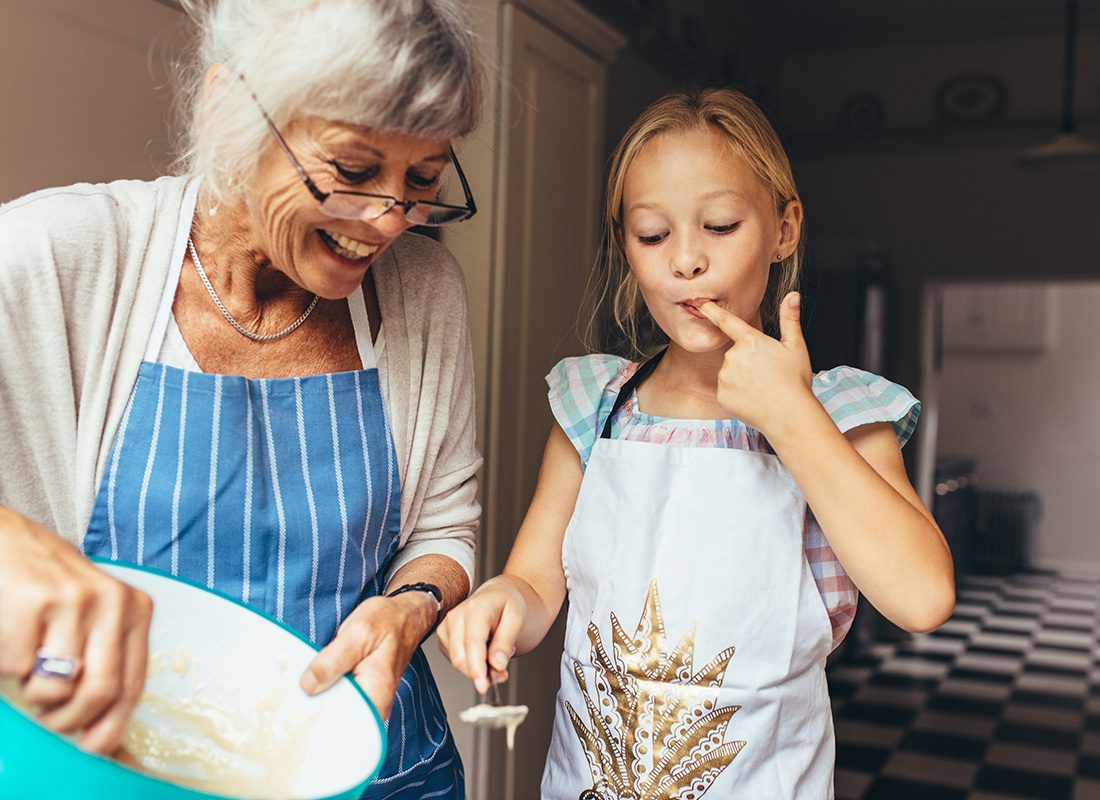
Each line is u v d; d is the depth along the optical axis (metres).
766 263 0.89
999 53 5.31
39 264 0.79
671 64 4.26
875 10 5.11
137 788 0.53
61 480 0.84
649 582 0.91
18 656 0.57
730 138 0.85
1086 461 7.79
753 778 0.88
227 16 0.79
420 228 1.84
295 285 0.92
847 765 3.41
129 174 1.49
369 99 0.71
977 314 7.94
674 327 0.88
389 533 1.00
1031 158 4.39
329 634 0.94
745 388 0.81
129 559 0.87
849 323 4.94
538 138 2.13
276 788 0.72
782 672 0.88
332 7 0.73
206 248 0.89
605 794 0.92
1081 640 5.35
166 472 0.87
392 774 0.95
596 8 3.46
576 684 0.95
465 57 0.76
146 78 1.50
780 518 0.89
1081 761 3.47
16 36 1.31
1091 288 7.72
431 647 1.98
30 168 1.34
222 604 0.78
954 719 3.93
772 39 5.38
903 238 5.52
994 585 7.10
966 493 7.24
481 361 2.01
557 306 2.24
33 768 0.51
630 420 1.00
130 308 0.86
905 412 0.90
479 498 2.01
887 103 5.51
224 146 0.78
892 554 0.78
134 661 0.61
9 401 0.80
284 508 0.91
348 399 0.95
